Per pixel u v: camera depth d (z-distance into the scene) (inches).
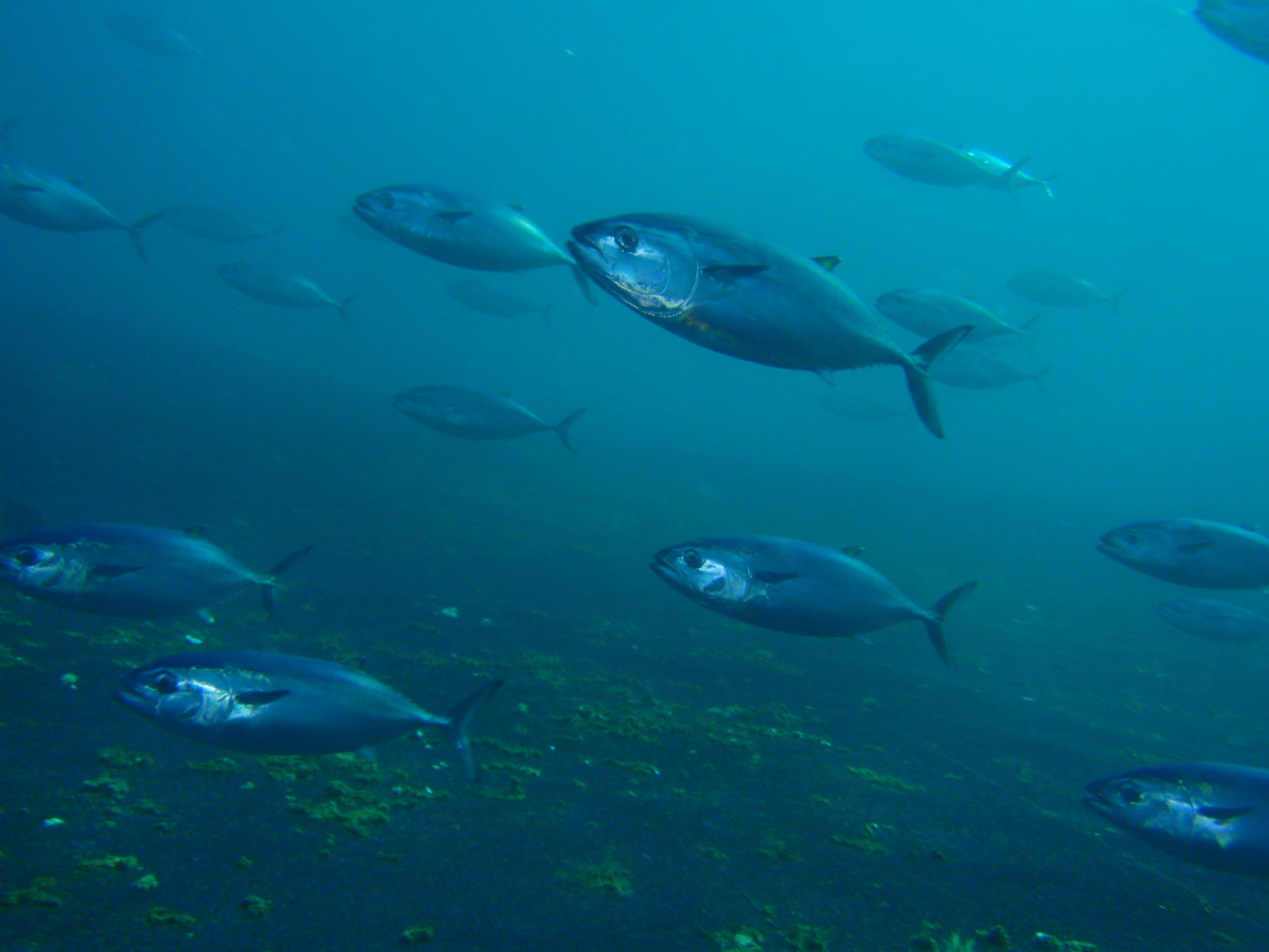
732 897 73.4
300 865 70.8
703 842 80.2
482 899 69.9
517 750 91.4
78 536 77.9
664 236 67.1
